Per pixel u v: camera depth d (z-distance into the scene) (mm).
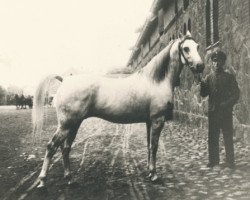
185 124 17859
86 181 6949
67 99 6340
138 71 6898
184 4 19656
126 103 6598
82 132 15938
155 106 6703
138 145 11461
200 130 14289
